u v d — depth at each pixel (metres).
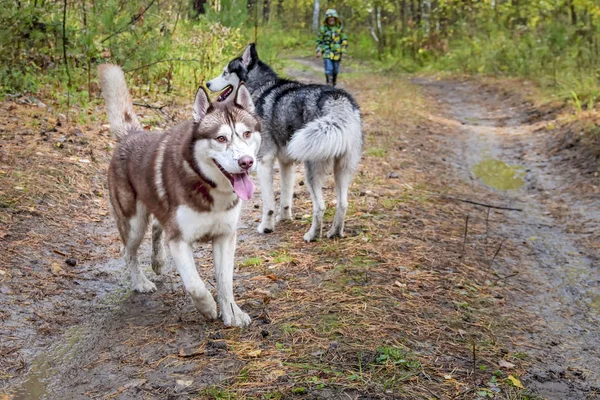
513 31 22.56
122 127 4.86
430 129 11.86
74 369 3.71
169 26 13.27
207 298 4.17
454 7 25.16
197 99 3.95
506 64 20.06
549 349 4.30
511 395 3.54
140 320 4.37
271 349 3.88
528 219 7.26
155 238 5.02
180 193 4.00
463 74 20.91
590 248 6.29
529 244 6.41
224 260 4.25
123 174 4.58
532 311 4.91
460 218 6.95
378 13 29.19
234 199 4.10
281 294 4.76
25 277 4.79
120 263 5.38
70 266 5.15
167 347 3.94
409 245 5.85
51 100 9.12
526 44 19.89
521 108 13.97
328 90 5.92
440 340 4.14
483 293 5.05
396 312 4.45
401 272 5.19
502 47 20.84
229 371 3.61
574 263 5.96
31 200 6.05
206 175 3.91
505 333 4.43
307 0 36.44
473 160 10.02
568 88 13.54
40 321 4.26
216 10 16.55
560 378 3.87
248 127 3.94
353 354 3.81
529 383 3.75
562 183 8.57
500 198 8.06
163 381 3.52
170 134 4.34
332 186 7.70
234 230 4.26
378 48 27.20
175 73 12.09
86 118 8.70
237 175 3.84
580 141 9.88
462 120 13.41
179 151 4.03
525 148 10.52
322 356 3.79
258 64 7.59
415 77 22.08
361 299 4.62
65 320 4.33
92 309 4.53
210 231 4.15
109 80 4.86
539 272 5.72
